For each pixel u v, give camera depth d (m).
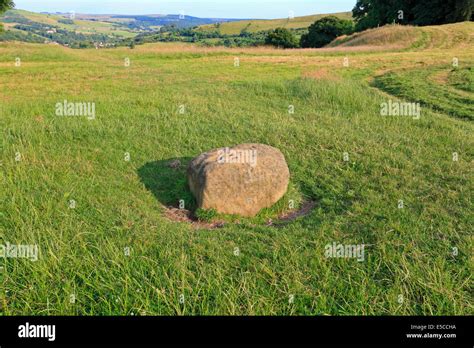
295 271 5.37
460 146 9.87
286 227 6.68
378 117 12.48
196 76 20.31
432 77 19.05
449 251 5.69
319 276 5.33
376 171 8.52
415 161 8.95
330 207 7.30
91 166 8.75
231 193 7.07
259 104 14.19
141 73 21.31
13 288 5.19
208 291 5.01
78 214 6.89
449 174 8.16
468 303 4.76
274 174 7.29
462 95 15.42
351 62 25.27
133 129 11.01
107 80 19.12
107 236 6.22
